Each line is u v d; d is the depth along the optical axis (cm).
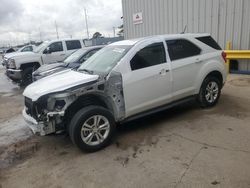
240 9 938
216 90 586
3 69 2209
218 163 352
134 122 532
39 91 407
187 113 559
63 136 502
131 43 486
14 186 347
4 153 453
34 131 412
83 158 403
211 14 1033
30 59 1163
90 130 412
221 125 481
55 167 386
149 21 1323
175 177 330
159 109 498
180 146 411
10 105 806
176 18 1178
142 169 355
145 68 463
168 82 493
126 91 442
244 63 971
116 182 332
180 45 524
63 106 400
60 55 1249
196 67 536
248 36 937
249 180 311
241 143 406
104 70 448
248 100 625
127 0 1435
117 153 408
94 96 427
